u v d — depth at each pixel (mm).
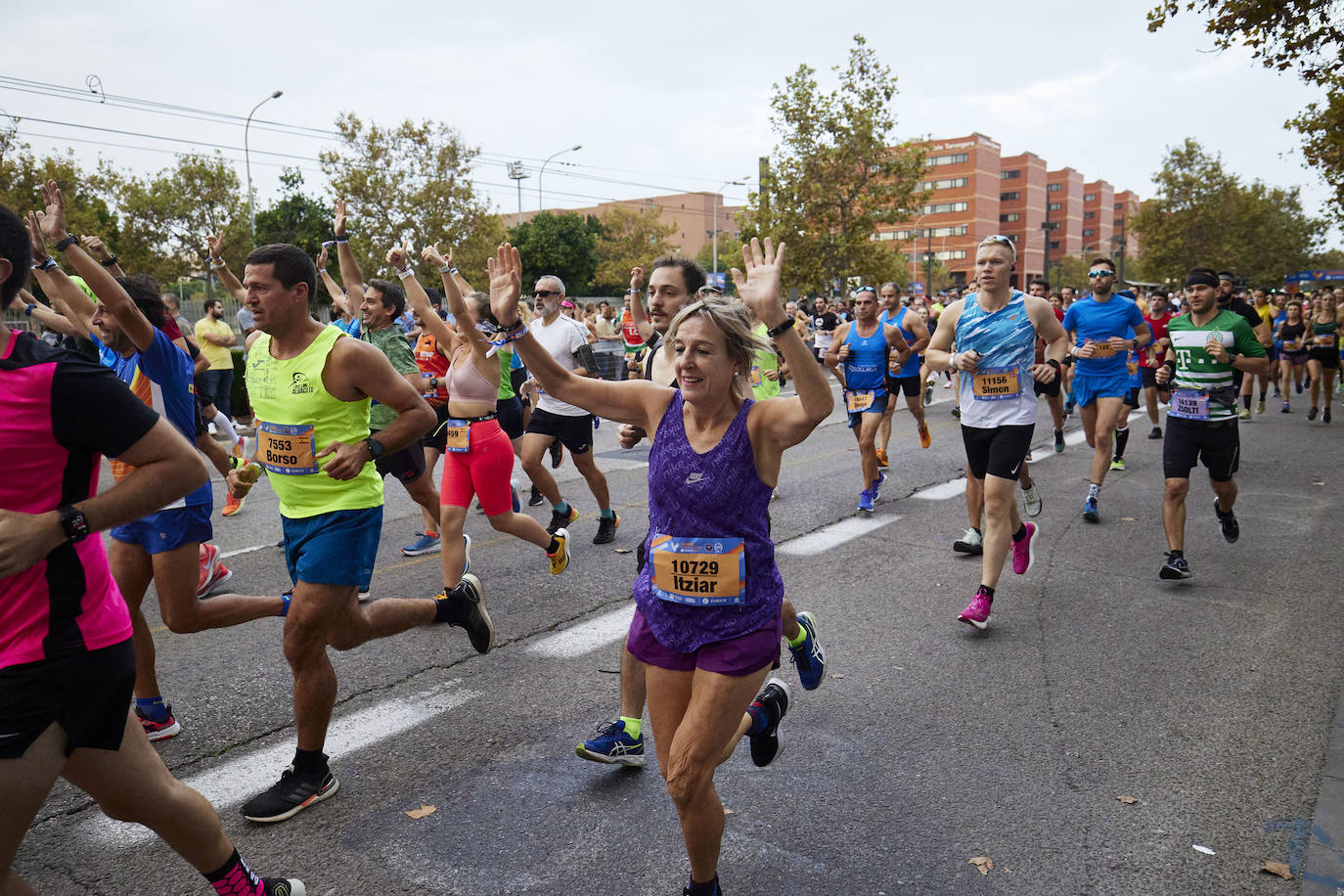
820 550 6816
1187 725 3984
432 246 4156
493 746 3791
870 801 3375
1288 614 5387
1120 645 4938
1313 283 47594
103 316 3926
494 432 5051
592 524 7621
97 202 40062
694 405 2529
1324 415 13891
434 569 6340
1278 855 3016
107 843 3076
